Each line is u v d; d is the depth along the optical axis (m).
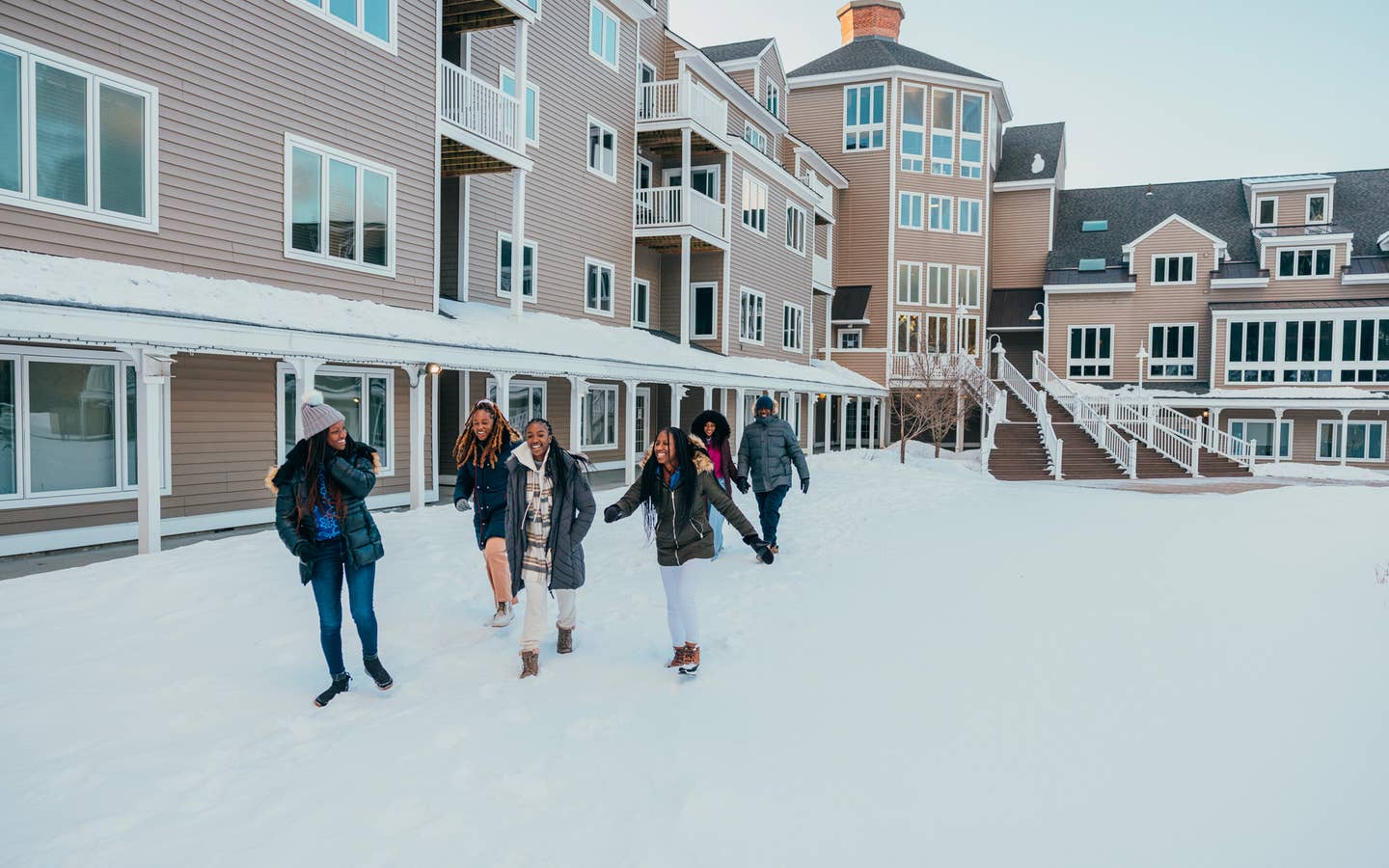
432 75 15.23
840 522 11.91
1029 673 5.70
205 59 11.38
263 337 10.27
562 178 20.89
